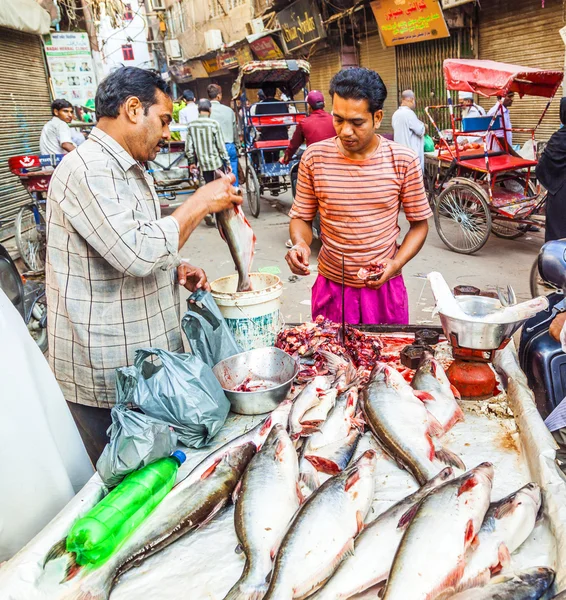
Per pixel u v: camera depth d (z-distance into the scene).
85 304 1.83
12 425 1.48
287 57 15.35
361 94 2.19
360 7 11.00
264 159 9.57
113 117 1.71
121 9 14.61
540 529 1.27
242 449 1.54
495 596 1.09
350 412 1.69
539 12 7.89
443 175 7.43
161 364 1.69
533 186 6.53
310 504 1.30
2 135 9.62
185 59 23.75
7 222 8.79
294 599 1.14
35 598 1.17
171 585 1.23
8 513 1.51
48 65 11.97
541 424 1.54
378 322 2.68
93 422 2.02
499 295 2.07
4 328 1.50
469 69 5.89
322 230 2.66
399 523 1.25
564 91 7.72
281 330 2.31
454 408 1.70
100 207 1.61
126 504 1.34
